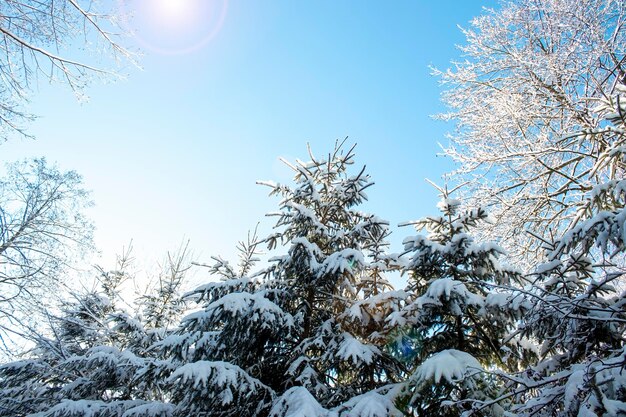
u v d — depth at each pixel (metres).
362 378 6.49
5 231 11.78
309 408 4.39
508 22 10.01
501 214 9.34
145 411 7.04
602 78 8.18
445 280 5.03
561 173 8.77
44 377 10.86
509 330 5.54
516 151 9.66
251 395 6.04
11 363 10.31
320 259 7.21
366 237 7.58
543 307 4.33
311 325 7.73
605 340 4.30
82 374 10.43
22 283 10.59
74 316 12.01
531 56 9.44
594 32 7.97
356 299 7.50
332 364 6.42
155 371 7.07
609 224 3.84
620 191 4.35
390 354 6.15
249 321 6.45
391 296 5.81
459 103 11.20
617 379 3.20
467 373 4.05
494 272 5.65
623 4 8.02
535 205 9.23
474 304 4.96
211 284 7.33
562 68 8.55
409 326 5.59
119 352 10.05
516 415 3.54
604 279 3.96
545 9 9.11
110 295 14.20
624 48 8.05
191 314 6.68
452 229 6.16
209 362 5.38
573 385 3.18
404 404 4.68
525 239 9.31
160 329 11.24
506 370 5.90
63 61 7.24
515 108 9.35
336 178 9.19
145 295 13.45
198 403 5.72
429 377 4.07
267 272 7.84
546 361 4.66
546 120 9.37
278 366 7.08
